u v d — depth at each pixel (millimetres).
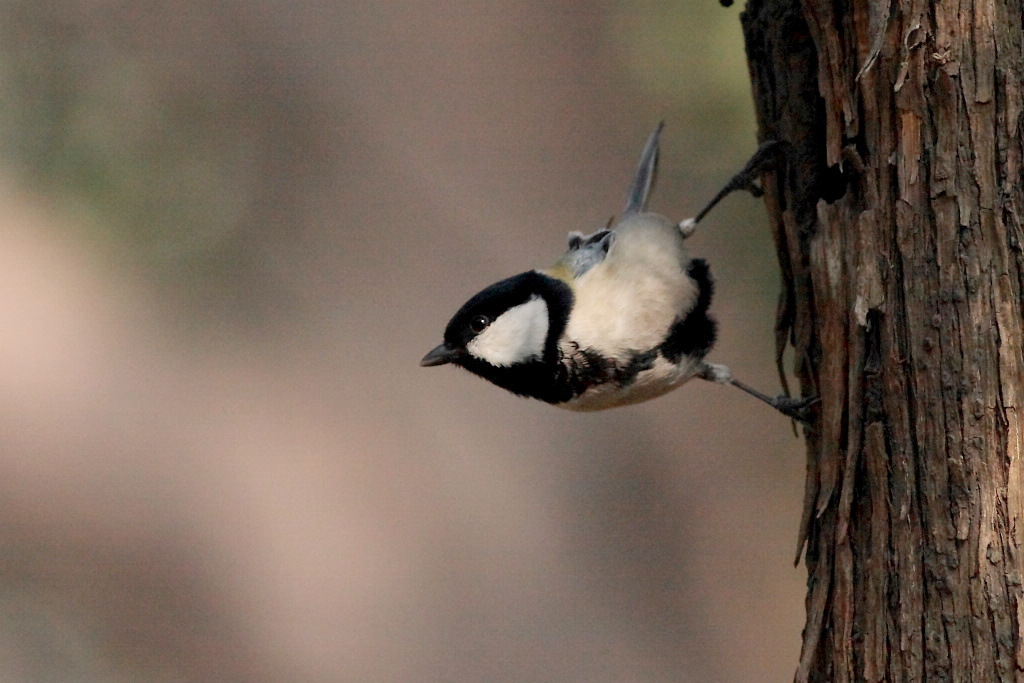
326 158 15031
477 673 13438
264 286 14469
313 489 14359
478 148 15414
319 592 13797
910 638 4641
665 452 14766
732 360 11867
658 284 6223
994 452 4477
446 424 15047
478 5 15633
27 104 12555
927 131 4641
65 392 14070
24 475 13906
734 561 14047
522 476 14805
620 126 14852
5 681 12812
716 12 10742
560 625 13844
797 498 14016
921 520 4637
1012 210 4488
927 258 4641
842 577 4902
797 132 5625
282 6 14922
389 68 15438
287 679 13234
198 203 13430
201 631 13523
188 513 14141
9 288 13164
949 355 4574
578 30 15078
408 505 14461
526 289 6438
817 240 5078
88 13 13164
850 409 4891
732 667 13523
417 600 13906
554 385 6410
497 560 14234
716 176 11258
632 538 14469
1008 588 4426
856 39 4859
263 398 14758
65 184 12555
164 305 13852
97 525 14039
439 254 15172
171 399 14406
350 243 15008
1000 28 4508
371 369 14945
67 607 13523
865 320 4809
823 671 5031
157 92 13438
